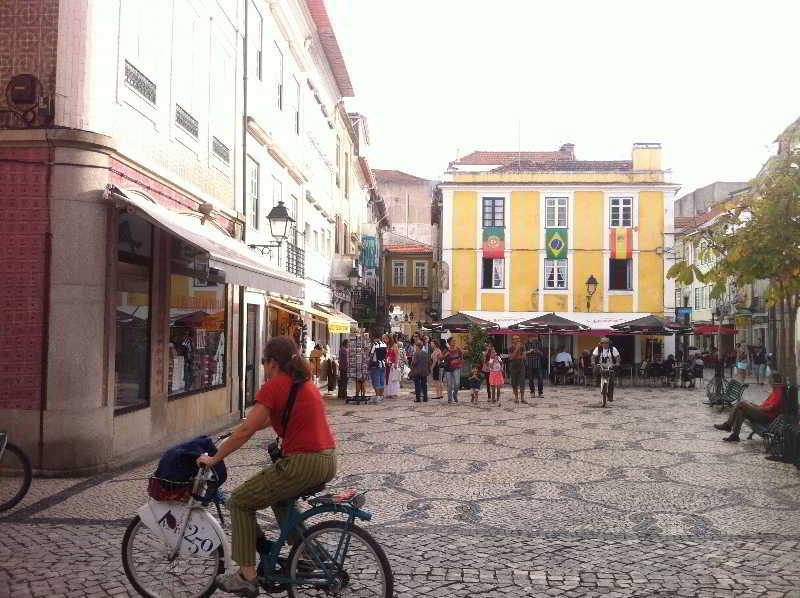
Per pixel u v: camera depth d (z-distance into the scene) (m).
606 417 16.02
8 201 8.77
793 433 10.05
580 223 36.00
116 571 5.18
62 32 8.80
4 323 8.74
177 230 9.02
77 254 8.77
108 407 9.07
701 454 10.83
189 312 12.25
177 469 4.56
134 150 10.00
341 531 4.23
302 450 4.21
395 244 65.19
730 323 43.16
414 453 10.81
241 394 15.13
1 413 8.67
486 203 36.41
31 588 4.84
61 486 8.11
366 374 20.22
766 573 5.34
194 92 12.69
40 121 8.77
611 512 7.20
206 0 13.30
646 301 35.81
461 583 5.08
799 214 10.66
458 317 30.64
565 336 35.56
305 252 22.91
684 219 55.81
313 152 24.78
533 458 10.39
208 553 4.51
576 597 4.84
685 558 5.70
